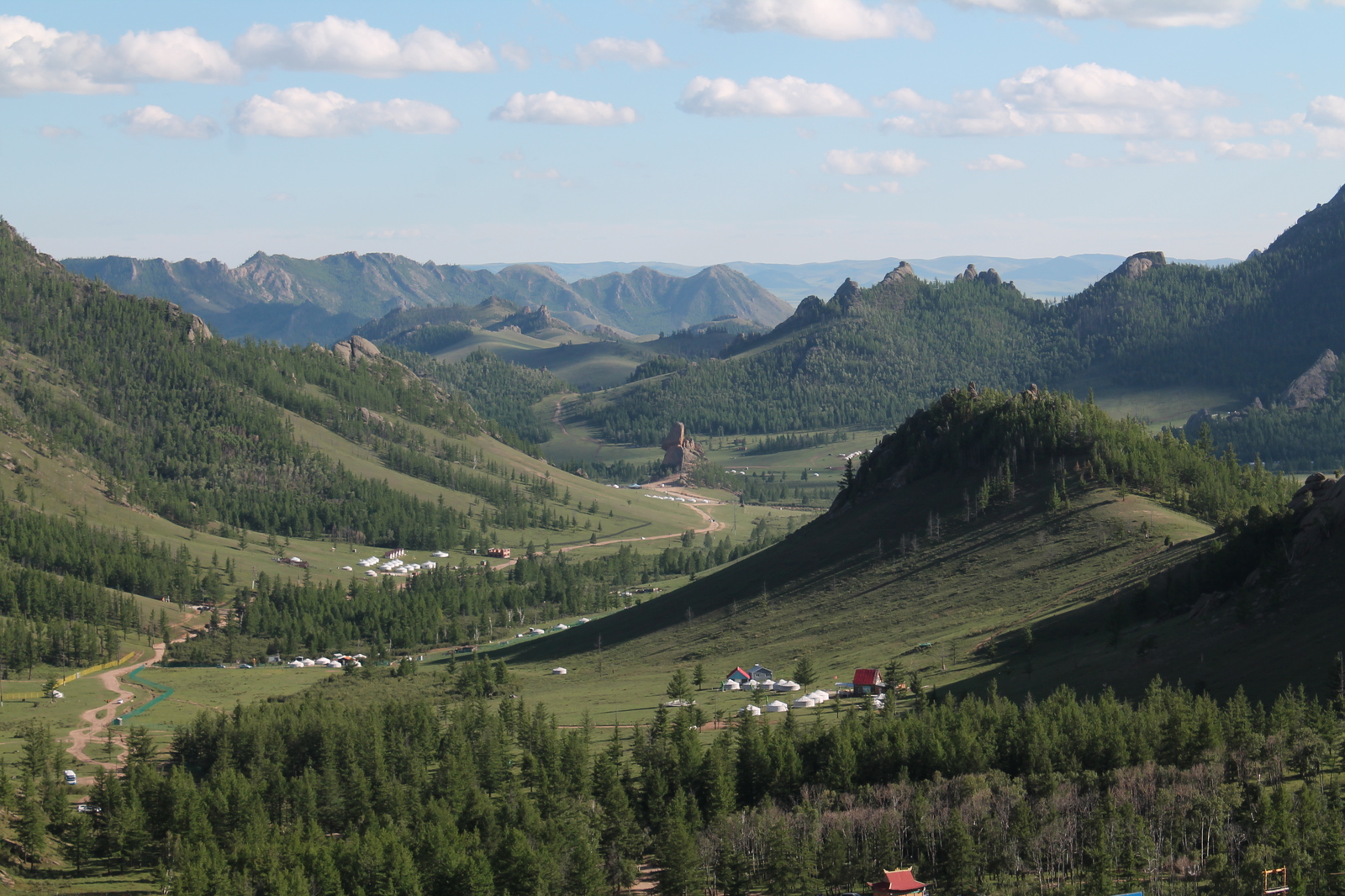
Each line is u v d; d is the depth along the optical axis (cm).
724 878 14938
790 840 14812
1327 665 17825
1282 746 15200
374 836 15700
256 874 15300
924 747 17350
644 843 16388
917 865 14725
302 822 17588
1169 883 13300
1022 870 14300
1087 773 15588
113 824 17425
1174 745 15950
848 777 17275
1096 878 13125
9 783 17925
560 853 15412
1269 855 12812
